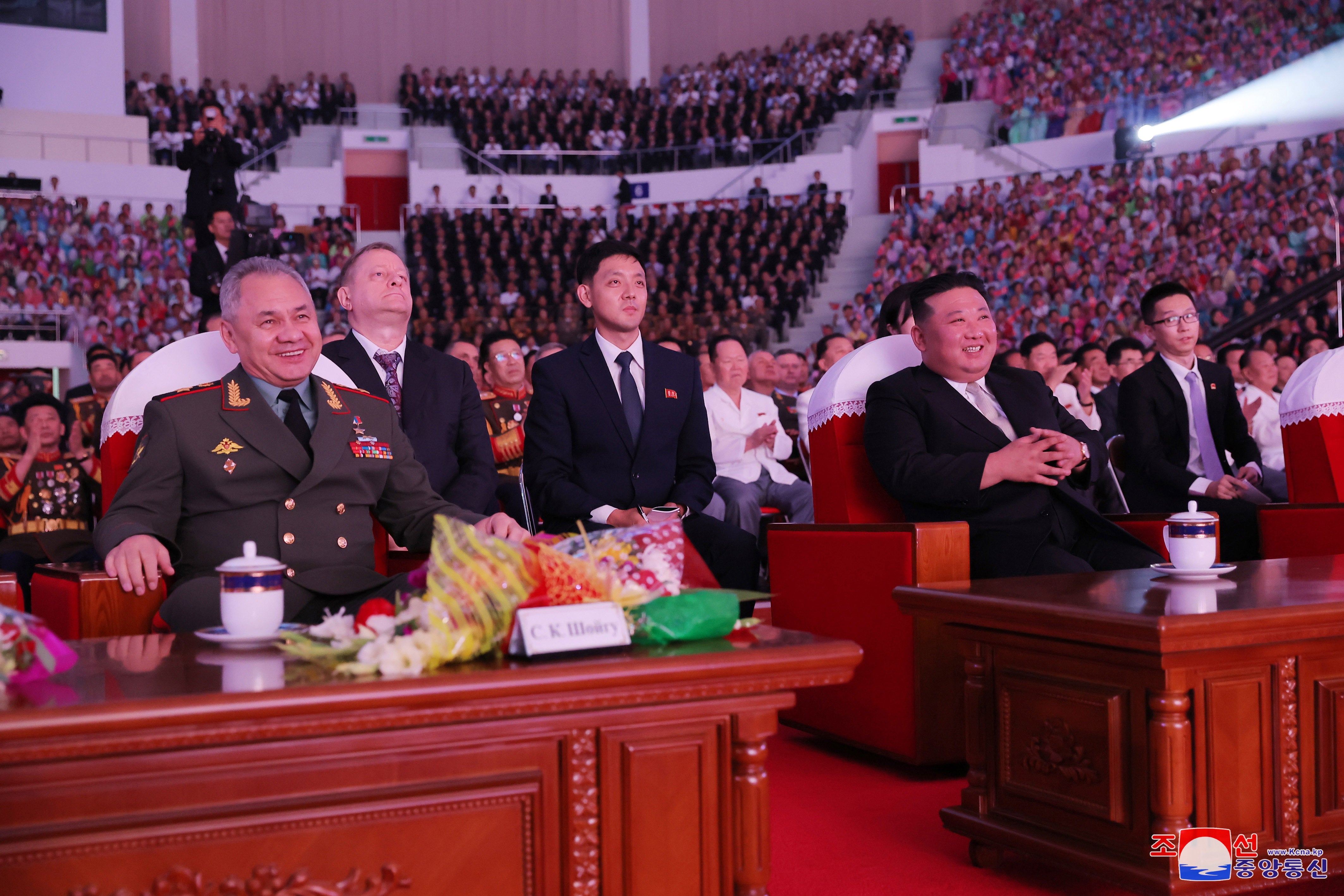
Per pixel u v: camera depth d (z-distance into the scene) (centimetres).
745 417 554
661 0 2023
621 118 1859
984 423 290
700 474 343
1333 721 168
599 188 1741
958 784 249
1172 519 205
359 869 111
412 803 113
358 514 222
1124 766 165
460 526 124
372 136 1736
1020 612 174
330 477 218
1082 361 726
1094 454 309
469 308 1478
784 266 1562
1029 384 308
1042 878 185
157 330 1340
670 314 1459
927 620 251
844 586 271
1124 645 158
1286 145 1353
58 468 405
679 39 2027
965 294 291
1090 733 170
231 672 119
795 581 291
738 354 553
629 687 119
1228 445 401
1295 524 310
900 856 197
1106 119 1545
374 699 108
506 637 120
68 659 115
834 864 193
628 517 315
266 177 1667
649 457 337
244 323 216
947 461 275
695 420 348
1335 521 300
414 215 1633
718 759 126
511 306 1510
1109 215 1377
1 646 112
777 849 202
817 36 1975
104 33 1580
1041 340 648
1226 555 366
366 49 1941
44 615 223
